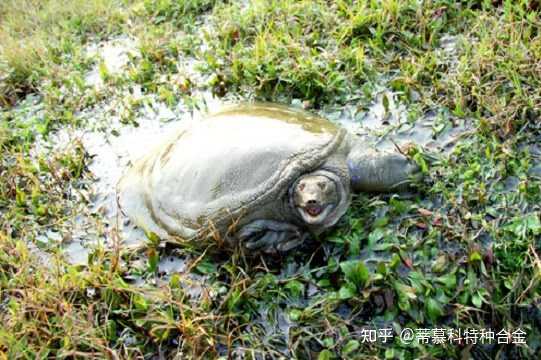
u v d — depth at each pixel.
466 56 2.31
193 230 1.89
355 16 2.68
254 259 1.88
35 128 2.70
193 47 2.94
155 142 2.46
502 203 1.88
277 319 1.75
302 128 1.94
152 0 3.49
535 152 2.01
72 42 3.39
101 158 2.46
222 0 3.34
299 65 2.44
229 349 1.69
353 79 2.44
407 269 1.77
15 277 1.94
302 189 1.76
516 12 2.51
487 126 2.07
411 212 1.91
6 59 3.17
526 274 1.74
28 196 2.32
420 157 1.99
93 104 2.80
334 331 1.69
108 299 1.84
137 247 2.01
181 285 1.87
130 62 2.99
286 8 2.88
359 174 1.92
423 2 2.67
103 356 1.71
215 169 1.87
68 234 2.15
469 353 1.67
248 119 2.01
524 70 2.21
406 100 2.29
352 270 1.73
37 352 1.72
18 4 3.99
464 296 1.71
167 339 1.76
